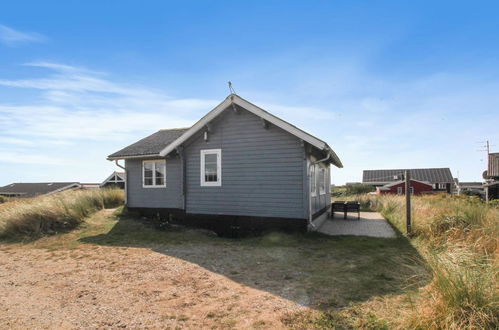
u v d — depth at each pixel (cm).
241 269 620
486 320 316
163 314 418
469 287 347
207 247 827
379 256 693
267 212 998
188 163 1135
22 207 1113
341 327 371
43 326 390
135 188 1327
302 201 954
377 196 2011
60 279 580
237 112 1039
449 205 1045
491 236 616
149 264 668
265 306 437
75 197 1322
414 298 433
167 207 1249
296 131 919
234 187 1052
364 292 479
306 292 487
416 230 884
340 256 704
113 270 630
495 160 2364
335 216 1503
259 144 1016
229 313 417
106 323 395
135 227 1105
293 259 688
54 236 984
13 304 464
